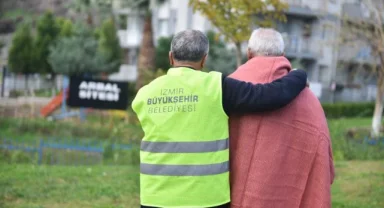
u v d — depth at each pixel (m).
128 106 40.03
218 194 6.05
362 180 16.58
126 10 68.75
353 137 31.16
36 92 70.19
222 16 20.00
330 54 70.62
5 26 103.94
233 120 6.34
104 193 13.83
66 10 97.50
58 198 13.16
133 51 77.81
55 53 63.97
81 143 30.22
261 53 6.59
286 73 6.50
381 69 37.38
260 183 6.20
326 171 6.31
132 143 29.66
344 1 53.88
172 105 6.09
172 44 6.37
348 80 73.75
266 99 6.03
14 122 38.50
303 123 6.31
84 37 65.62
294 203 6.29
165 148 6.04
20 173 16.08
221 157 6.11
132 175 16.69
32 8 106.44
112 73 67.69
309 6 66.38
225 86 6.14
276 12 20.92
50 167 18.06
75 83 37.50
